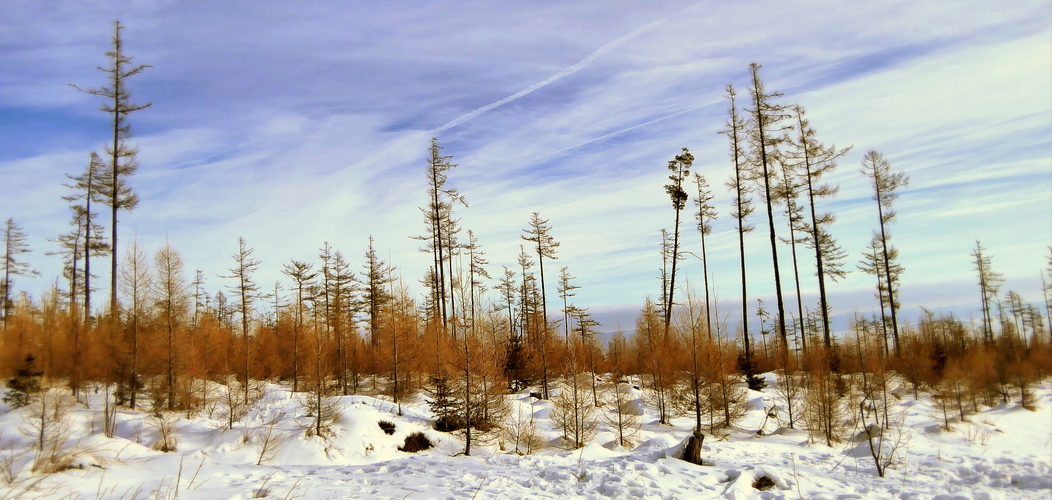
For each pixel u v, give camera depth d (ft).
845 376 94.79
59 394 65.72
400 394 95.20
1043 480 38.99
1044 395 92.07
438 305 133.28
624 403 81.87
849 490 37.47
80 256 128.77
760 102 105.19
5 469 37.96
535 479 36.17
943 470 45.98
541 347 121.39
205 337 96.68
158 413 70.44
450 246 138.82
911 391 103.50
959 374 86.53
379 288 132.57
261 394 90.33
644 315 107.34
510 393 106.73
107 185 101.30
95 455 44.57
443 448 76.07
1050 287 152.25
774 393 99.25
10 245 147.33
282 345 123.34
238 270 134.82
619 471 37.81
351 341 124.98
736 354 107.65
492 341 80.89
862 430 72.18
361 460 69.41
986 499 35.53
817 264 104.68
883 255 127.85
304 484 35.60
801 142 108.37
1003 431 67.67
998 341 123.44
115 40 102.63
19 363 69.21
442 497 31.50
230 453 64.90
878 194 122.42
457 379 76.07
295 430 72.54
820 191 106.52
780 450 61.05
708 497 33.22
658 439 62.39
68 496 32.40
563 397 76.59
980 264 149.89
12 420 59.52
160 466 43.83
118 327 84.12
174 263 81.46
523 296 171.12
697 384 74.64
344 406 82.94
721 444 64.18
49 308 82.69
